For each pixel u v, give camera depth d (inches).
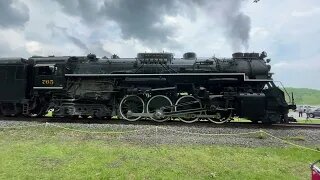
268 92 610.5
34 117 709.3
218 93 645.3
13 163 317.7
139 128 521.3
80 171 297.9
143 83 646.5
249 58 649.6
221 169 313.0
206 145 410.9
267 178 292.7
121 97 664.4
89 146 392.8
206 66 641.6
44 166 311.3
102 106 660.1
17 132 487.2
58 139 439.5
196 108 630.5
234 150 386.9
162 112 625.6
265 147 410.6
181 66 647.1
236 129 527.8
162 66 649.6
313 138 478.6
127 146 398.3
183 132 491.2
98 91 657.0
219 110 619.5
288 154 379.9
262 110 593.0
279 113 601.3
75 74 659.4
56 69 669.9
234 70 631.8
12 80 695.1
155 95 641.6
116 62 668.7
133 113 636.1
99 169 304.2
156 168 310.3
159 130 503.2
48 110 711.7
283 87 610.9
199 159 343.0
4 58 709.9
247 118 603.8
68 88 669.9
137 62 660.1
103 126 536.7
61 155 350.0
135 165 317.7
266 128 561.0
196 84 645.3
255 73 631.2
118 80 662.5
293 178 295.0
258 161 345.4
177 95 650.2
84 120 659.4
